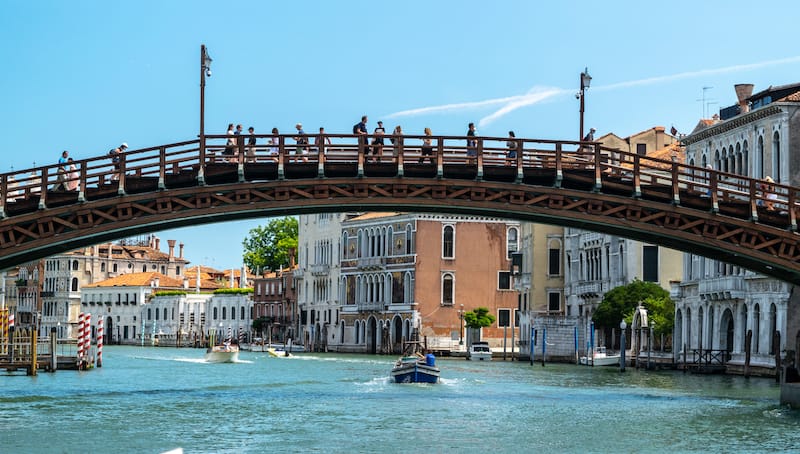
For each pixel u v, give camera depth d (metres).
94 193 41.69
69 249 44.09
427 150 44.62
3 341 65.38
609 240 90.31
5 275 188.75
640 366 80.06
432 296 113.94
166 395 51.72
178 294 172.12
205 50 42.19
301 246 142.62
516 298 115.19
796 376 45.31
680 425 39.50
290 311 146.12
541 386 59.59
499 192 43.03
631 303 82.56
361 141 42.72
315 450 33.56
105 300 185.38
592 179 43.09
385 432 37.72
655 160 43.22
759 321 63.12
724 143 67.50
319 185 42.59
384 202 42.88
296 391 55.72
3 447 33.69
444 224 114.56
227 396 51.59
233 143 44.81
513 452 33.44
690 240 43.22
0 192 40.62
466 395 52.62
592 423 40.19
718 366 67.31
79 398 48.88
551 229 103.12
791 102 59.94
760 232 43.09
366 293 124.38
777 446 34.47
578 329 94.38
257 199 42.47
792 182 60.09
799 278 45.28
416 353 65.75
